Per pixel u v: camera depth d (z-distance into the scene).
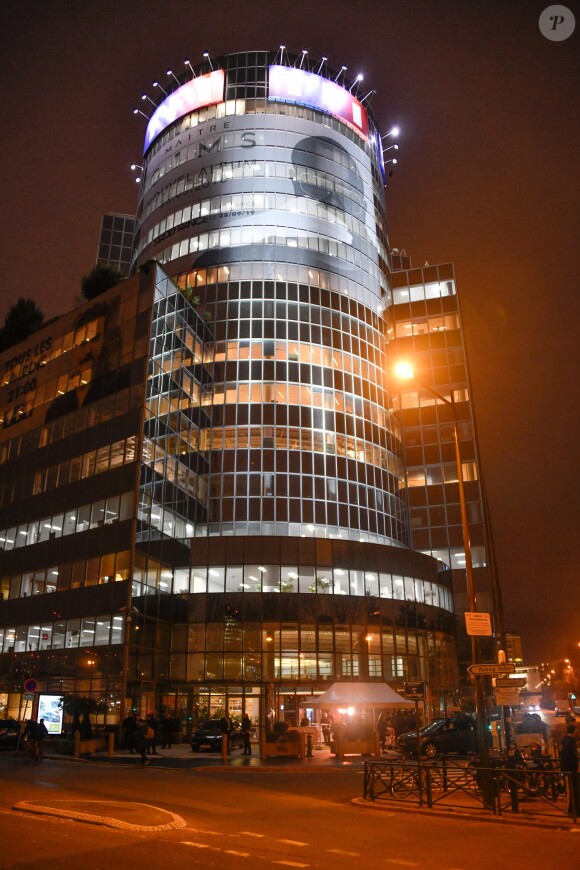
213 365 58.59
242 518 53.47
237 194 66.00
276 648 44.97
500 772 15.84
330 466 57.28
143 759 27.33
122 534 42.62
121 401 47.00
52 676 42.94
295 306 61.72
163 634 44.12
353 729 32.41
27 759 28.94
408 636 50.03
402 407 68.00
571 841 12.38
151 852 10.62
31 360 56.72
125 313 49.91
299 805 17.00
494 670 17.28
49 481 50.06
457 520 62.53
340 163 70.69
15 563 49.94
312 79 72.38
